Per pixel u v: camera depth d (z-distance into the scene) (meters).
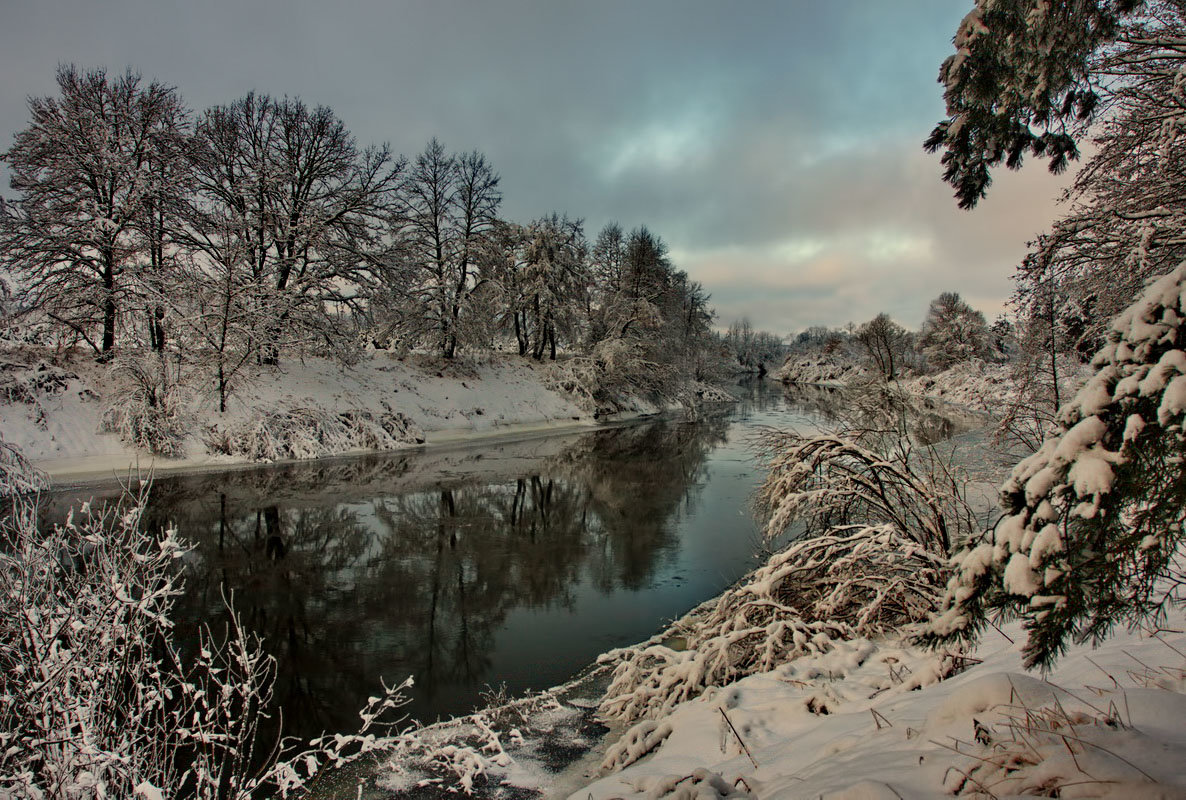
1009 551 2.08
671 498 16.41
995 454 12.09
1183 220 6.03
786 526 7.91
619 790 3.97
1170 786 1.71
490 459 22.22
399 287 26.80
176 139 20.39
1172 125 6.20
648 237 41.59
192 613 8.55
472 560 11.27
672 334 43.66
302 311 22.56
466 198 32.19
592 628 8.50
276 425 20.48
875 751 2.93
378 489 16.70
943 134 4.07
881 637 6.47
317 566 10.70
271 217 22.53
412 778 4.97
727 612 7.01
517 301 36.62
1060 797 1.88
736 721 4.74
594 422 34.81
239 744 3.63
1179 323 1.84
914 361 52.09
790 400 54.06
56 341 19.70
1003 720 2.55
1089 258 7.23
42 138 17.98
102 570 3.40
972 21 3.34
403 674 7.16
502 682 6.98
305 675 7.05
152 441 17.92
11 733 2.83
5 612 3.09
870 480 7.64
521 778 4.89
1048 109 3.79
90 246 18.89
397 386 27.62
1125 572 1.88
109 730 3.33
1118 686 2.67
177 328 19.09
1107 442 1.88
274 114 23.52
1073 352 9.03
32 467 13.86
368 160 26.08
